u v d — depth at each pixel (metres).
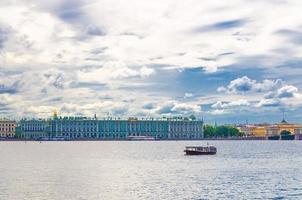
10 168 126.31
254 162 151.38
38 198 75.94
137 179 100.56
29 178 101.00
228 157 178.38
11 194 79.06
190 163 147.00
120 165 139.25
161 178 102.62
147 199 75.56
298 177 104.19
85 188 86.12
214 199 75.44
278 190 84.00
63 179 99.62
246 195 78.94
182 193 80.88
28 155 190.88
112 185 90.19
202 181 96.94
